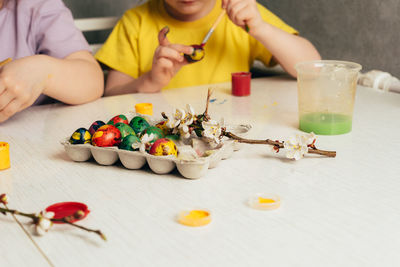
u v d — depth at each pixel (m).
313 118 0.83
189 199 0.60
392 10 1.43
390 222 0.53
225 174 0.67
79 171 0.70
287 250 0.48
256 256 0.47
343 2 1.56
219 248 0.49
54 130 0.92
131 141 0.68
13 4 1.30
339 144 0.78
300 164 0.70
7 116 0.94
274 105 1.04
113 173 0.69
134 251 0.49
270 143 0.72
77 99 1.10
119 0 1.86
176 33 1.53
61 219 0.52
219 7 1.52
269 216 0.55
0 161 0.70
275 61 1.55
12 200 0.61
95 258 0.48
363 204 0.57
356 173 0.66
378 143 0.78
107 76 1.63
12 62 0.99
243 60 1.55
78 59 1.20
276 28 1.36
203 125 0.68
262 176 0.66
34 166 0.72
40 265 0.47
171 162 0.65
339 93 0.82
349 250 0.48
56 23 1.29
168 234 0.52
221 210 0.57
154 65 1.22
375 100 1.05
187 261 0.47
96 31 1.88
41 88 1.00
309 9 1.68
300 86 0.84
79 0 1.79
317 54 1.42
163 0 1.53
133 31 1.52
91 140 0.71
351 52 1.59
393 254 0.47
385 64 1.49
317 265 0.45
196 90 1.22
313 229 0.52
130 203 0.59
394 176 0.65
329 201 0.58
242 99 1.10
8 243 0.51
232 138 0.72
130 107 1.08
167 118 0.74
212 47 1.53
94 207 0.58
